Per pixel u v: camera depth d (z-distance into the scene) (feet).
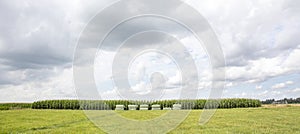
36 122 34.96
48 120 37.06
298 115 40.88
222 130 27.12
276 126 29.43
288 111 48.42
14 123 34.17
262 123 32.07
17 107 79.36
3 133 26.71
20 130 28.40
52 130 28.27
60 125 31.83
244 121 34.09
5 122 35.27
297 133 25.31
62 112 52.54
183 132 26.18
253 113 45.37
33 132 27.09
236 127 28.91
